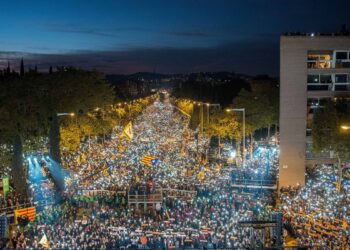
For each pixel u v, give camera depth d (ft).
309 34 224.94
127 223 160.04
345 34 228.02
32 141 260.01
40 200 194.49
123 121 506.48
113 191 203.00
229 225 150.82
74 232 149.28
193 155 298.15
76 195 200.75
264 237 128.57
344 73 225.97
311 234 142.00
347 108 212.64
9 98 249.96
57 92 307.17
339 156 200.85
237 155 280.92
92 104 331.57
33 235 148.66
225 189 206.49
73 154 290.56
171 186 208.64
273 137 350.02
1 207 176.96
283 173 224.74
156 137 387.75
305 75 223.71
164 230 151.23
